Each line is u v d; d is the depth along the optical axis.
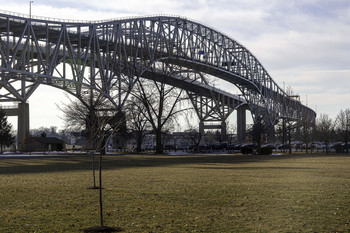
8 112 99.81
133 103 73.69
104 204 17.16
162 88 72.81
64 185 23.75
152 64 96.12
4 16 69.62
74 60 80.94
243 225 13.31
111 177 28.70
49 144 100.56
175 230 12.70
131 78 82.19
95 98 74.00
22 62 73.19
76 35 85.75
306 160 53.81
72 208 16.30
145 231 12.60
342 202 17.33
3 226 13.24
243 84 157.62
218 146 110.81
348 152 89.81
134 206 16.67
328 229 12.74
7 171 35.44
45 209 16.09
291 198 18.44
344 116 128.62
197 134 115.75
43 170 36.47
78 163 47.91
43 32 79.50
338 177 28.17
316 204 16.88
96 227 12.89
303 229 12.75
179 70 76.50
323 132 103.12
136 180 26.34
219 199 18.25
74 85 83.06
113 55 89.56
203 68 128.00
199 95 144.38
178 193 20.12
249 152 82.00
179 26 113.94
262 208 16.11
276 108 163.50
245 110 177.25
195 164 45.12
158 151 78.56
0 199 18.53
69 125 79.56
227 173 31.69
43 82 79.00
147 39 105.06
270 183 24.27
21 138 90.81
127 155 72.50
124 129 77.12
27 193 20.41
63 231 12.60
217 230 12.69
